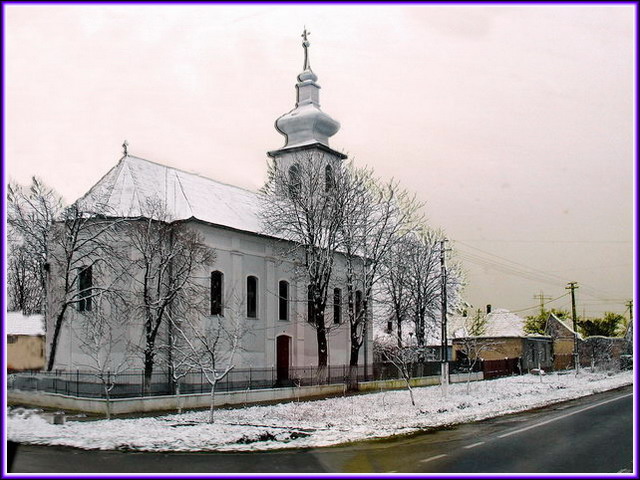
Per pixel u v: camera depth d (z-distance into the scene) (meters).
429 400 33.72
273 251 43.59
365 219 44.41
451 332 65.44
